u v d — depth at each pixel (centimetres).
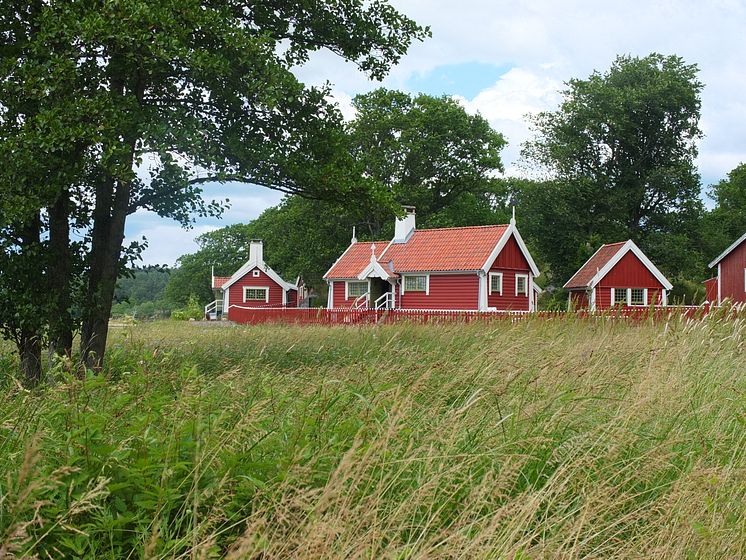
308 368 708
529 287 4234
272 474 420
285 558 323
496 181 6419
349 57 1558
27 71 1085
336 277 4606
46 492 361
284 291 6406
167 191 1375
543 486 434
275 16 1499
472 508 380
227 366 924
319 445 452
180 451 422
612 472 474
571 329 1133
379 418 502
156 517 344
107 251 1311
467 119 6219
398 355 895
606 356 763
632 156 6138
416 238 4447
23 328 1227
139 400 530
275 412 521
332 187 1399
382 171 5931
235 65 1269
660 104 5853
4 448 422
